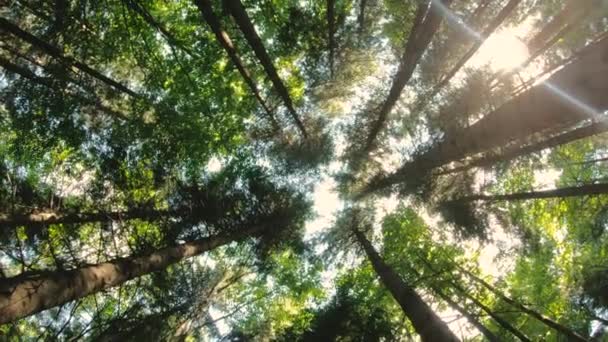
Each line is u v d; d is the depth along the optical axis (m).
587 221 11.20
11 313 3.75
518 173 11.05
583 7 9.15
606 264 10.98
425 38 8.02
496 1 10.51
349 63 11.29
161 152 9.48
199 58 10.34
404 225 13.98
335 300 9.13
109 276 5.54
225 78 11.26
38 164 9.84
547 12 10.91
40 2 7.08
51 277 4.48
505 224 11.16
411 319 8.16
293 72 12.01
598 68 5.47
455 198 10.92
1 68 8.41
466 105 8.00
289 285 13.96
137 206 8.33
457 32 10.03
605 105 5.73
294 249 13.16
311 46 10.67
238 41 10.63
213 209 9.42
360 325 8.24
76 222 7.66
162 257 7.09
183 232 8.90
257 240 11.68
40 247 7.43
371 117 12.20
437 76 10.34
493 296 13.12
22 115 8.30
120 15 9.56
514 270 13.09
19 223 7.14
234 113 11.27
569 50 10.30
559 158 11.23
